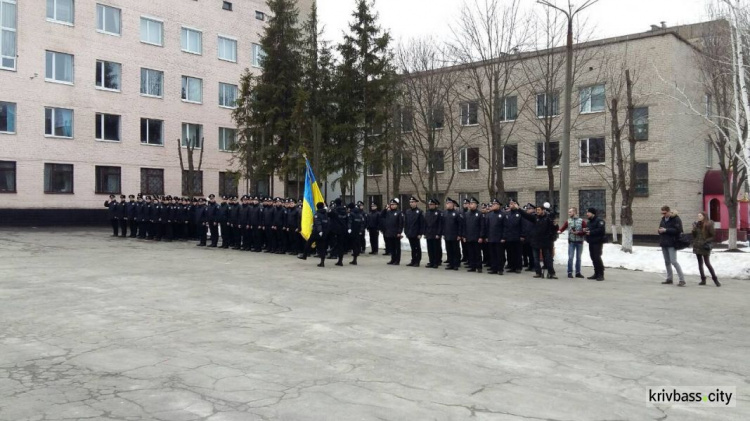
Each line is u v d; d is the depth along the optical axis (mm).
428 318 9586
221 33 41219
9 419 4953
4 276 14000
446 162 37562
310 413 5160
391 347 7582
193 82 39875
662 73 30438
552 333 8719
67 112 33906
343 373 6398
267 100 30531
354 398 5578
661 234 15000
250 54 42875
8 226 31422
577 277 16156
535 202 34906
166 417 5027
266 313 9758
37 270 15172
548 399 5688
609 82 31141
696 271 17594
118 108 35875
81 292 11727
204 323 8906
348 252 22016
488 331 8711
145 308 10094
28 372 6332
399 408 5324
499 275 16328
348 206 22031
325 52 30547
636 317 10172
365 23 28969
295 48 31047
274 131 30578
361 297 11617
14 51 31922
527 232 16719
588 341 8258
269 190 40156
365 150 28703
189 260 18234
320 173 28141
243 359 6898
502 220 16562
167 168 38156
